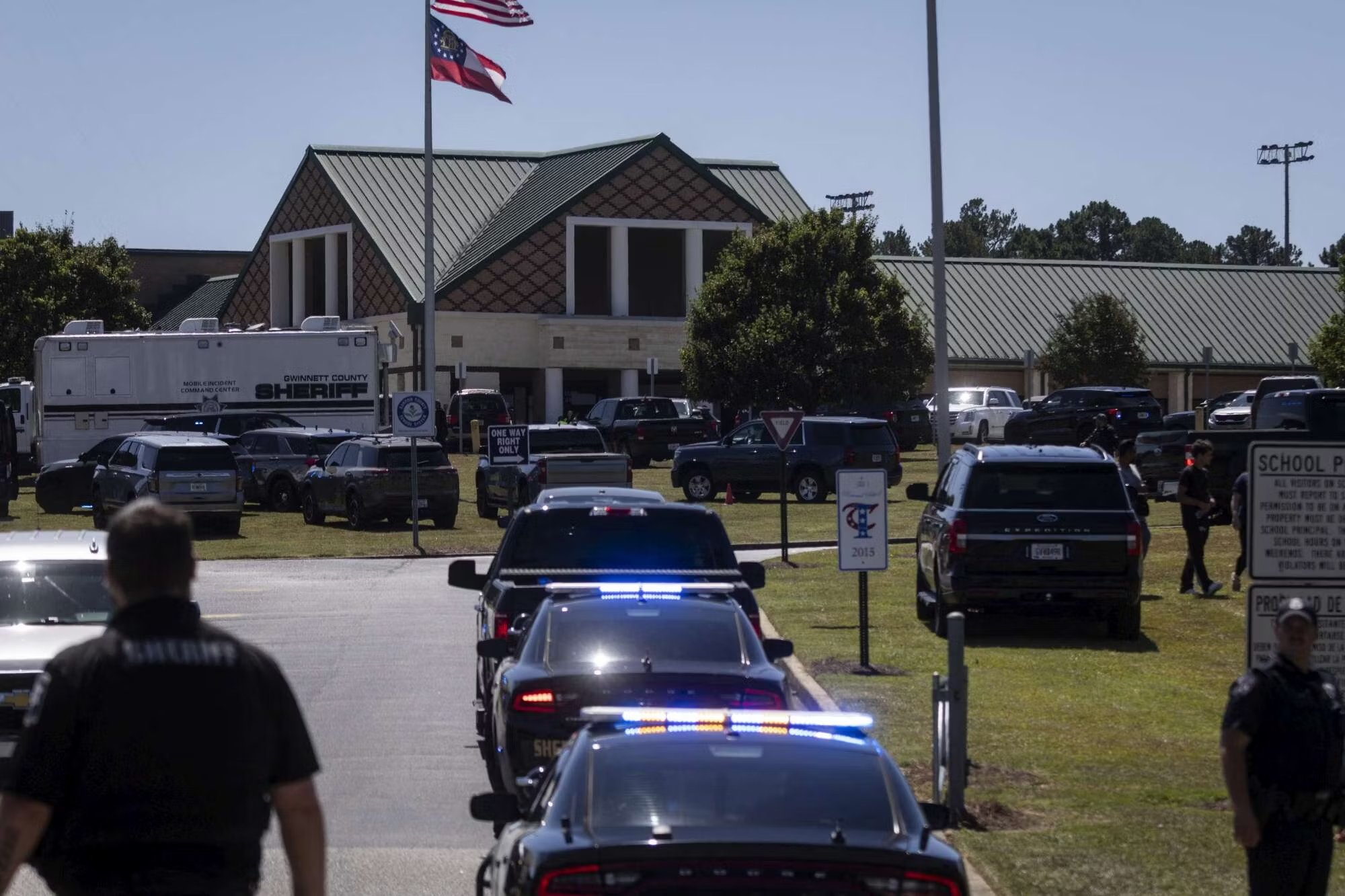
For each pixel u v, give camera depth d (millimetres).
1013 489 21469
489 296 87188
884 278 70438
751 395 69312
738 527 41344
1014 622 24047
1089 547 21219
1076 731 15664
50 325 82312
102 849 5262
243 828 5363
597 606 12508
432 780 14234
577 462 40594
